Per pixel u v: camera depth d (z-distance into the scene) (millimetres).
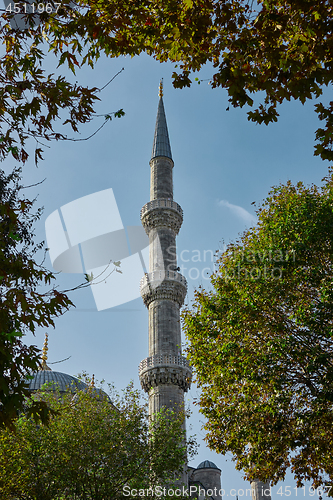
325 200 26062
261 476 23797
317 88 11227
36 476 28422
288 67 11203
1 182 13773
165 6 12250
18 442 29062
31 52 11484
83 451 28938
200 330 26391
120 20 11594
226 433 24156
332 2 10922
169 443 30922
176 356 52906
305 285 24859
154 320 55938
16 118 10539
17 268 9719
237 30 12312
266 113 11945
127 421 30953
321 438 21938
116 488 29734
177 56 13016
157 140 70312
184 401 52312
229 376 24234
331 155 11781
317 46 11211
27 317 9227
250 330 24438
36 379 53750
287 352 22250
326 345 22734
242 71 11984
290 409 22656
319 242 24391
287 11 11945
